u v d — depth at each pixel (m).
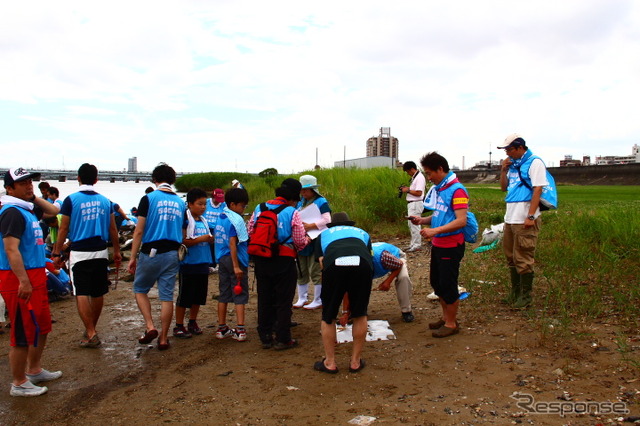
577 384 4.08
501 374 4.40
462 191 5.35
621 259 7.58
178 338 6.19
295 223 5.54
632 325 5.30
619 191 23.44
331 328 4.77
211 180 49.78
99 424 3.99
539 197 5.88
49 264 8.09
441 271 5.49
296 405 4.13
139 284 5.74
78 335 6.38
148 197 5.68
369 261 4.75
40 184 10.88
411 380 4.46
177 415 4.07
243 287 6.01
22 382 4.55
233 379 4.77
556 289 6.68
